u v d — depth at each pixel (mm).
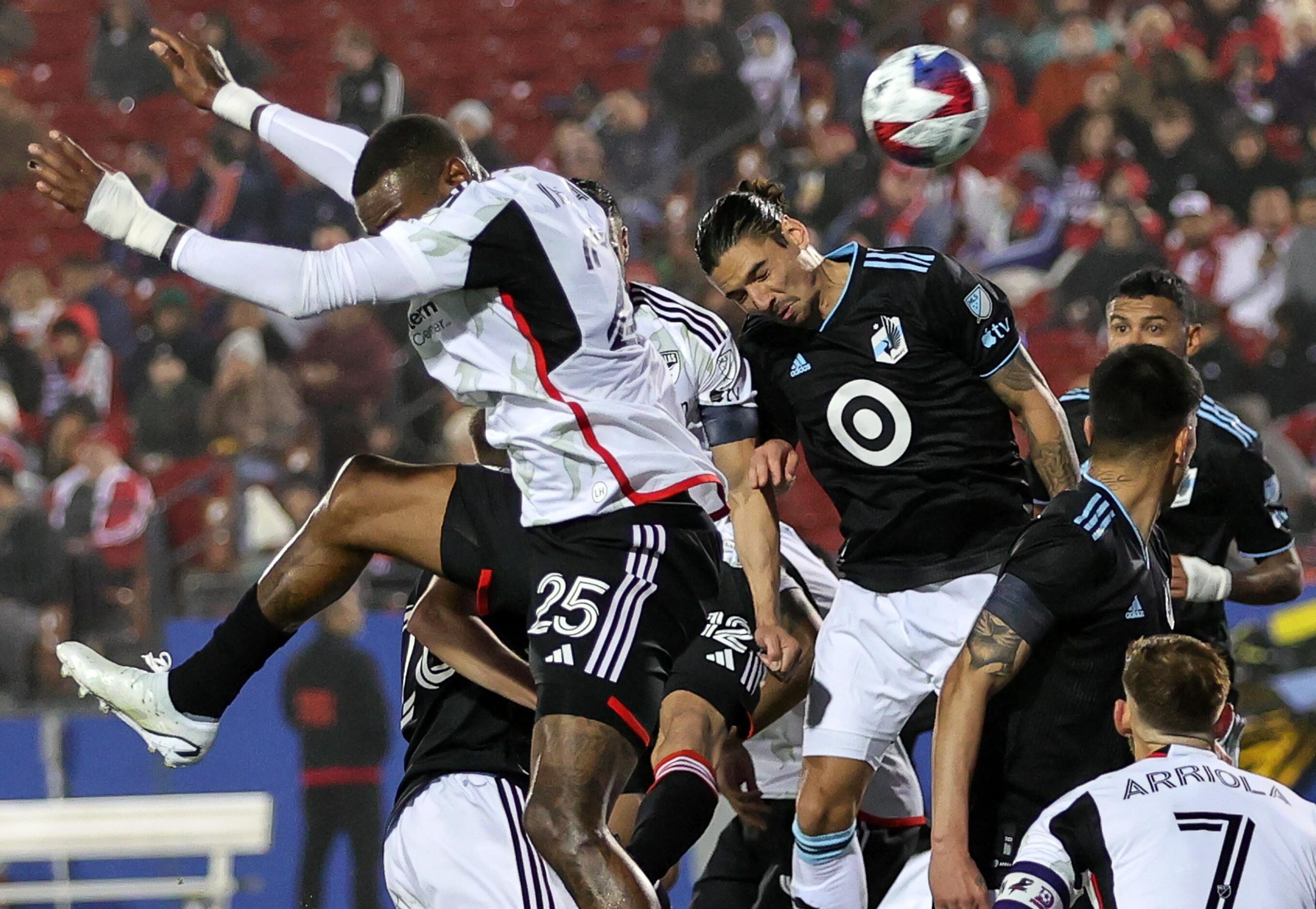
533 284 12000
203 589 28781
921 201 36844
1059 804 11930
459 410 32906
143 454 33969
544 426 12234
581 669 11984
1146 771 11930
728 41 40688
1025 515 15906
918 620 15648
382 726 27453
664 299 14742
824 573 17719
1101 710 13344
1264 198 35781
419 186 12430
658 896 12219
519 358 12180
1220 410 17188
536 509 12461
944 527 15641
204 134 48844
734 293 15227
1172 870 11484
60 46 52500
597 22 50656
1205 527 17172
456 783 13336
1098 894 11711
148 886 25906
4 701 28141
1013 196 36750
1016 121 39719
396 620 27641
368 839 27250
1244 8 41594
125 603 28625
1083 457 17281
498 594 12836
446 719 13578
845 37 43094
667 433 12648
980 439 15531
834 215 36875
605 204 13812
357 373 33000
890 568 15922
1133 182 36812
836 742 15719
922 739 25125
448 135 12617
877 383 15391
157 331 36469
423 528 12859
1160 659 12273
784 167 38375
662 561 12375
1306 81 39250
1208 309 33125
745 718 15055
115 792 27672
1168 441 13164
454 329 12344
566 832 11664
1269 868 11508
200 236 11977
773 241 14992
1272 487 17094
